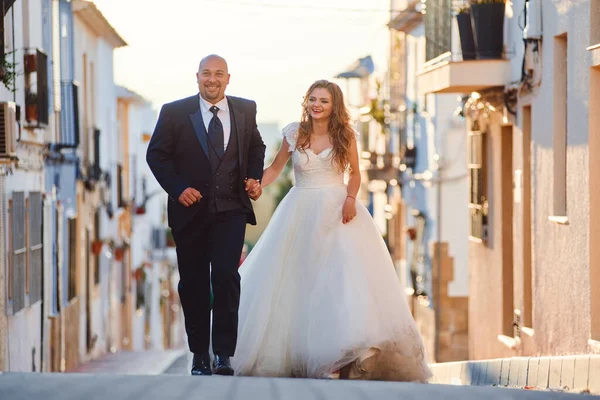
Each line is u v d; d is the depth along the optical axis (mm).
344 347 9938
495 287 22406
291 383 8195
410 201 34781
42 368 24406
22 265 21016
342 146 10656
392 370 10398
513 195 21609
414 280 32938
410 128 34625
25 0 22297
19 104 21234
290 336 10484
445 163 29781
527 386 12273
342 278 10305
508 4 20422
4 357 19453
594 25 14719
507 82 20406
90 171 33969
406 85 35469
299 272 10602
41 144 23688
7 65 18391
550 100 17250
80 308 32062
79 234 32094
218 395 7488
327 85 10711
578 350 15625
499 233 22000
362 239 10555
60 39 28984
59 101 27531
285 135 10906
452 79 20719
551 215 17219
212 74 10125
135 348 48594
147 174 61906
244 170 10195
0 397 7348
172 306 66062
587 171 15016
